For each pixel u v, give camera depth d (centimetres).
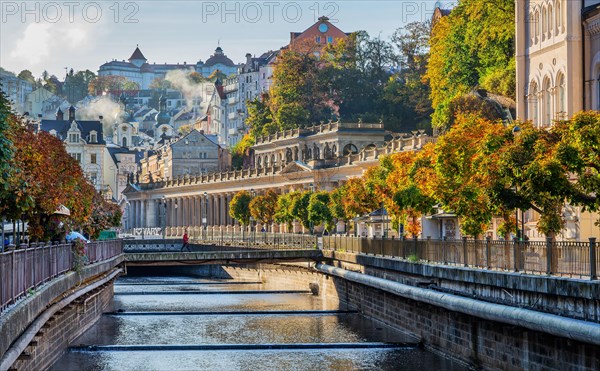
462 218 8531
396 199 9850
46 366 6931
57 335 7650
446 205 8425
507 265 6844
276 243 15962
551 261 6056
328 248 13388
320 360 8156
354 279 11025
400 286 8838
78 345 8456
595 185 6562
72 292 7488
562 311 5712
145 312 11481
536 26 10481
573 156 6581
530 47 10612
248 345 8819
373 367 7731
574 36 9650
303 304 12638
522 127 7231
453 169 8456
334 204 16512
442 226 12219
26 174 6694
